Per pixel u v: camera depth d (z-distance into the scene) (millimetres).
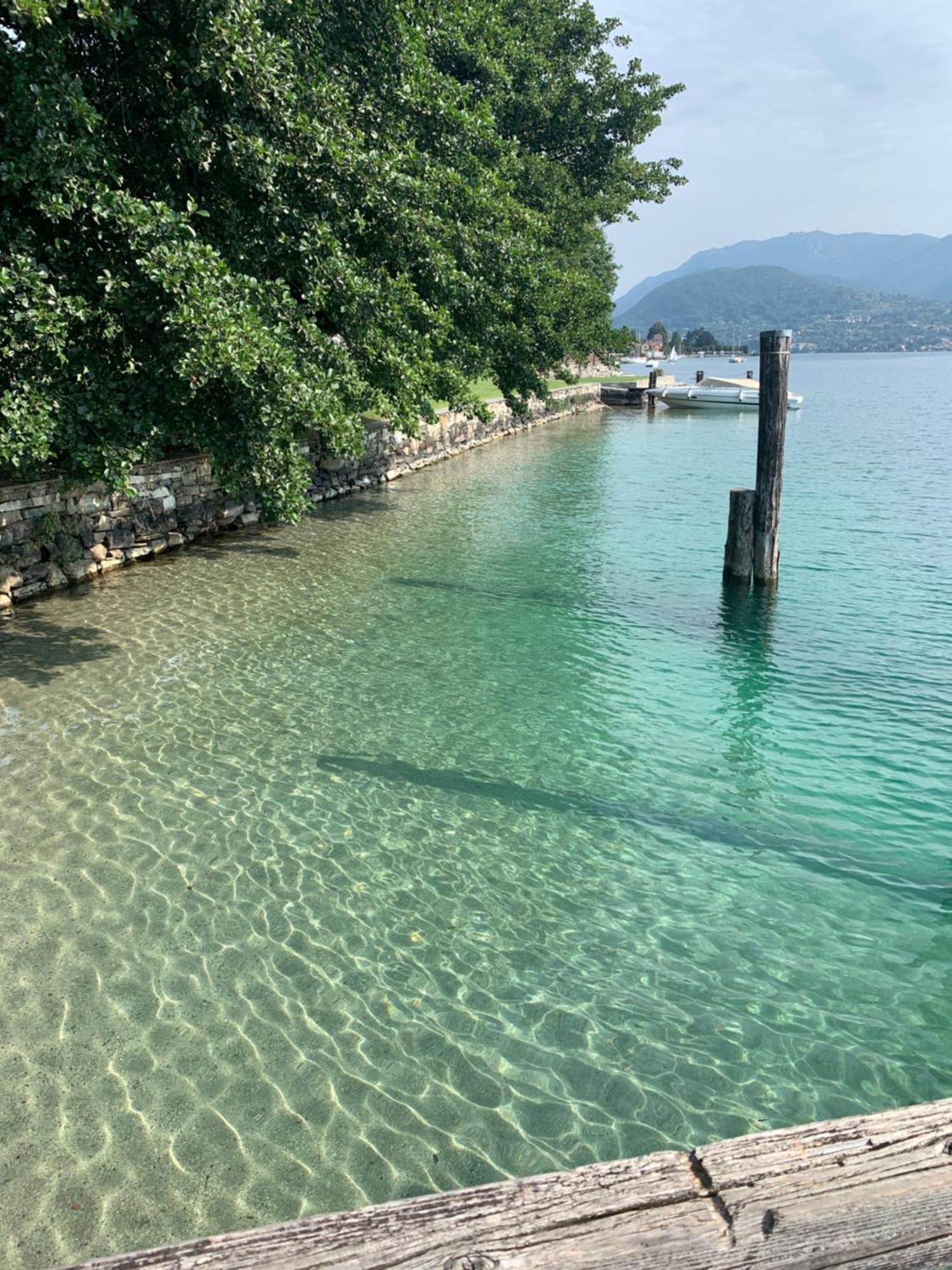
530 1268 1791
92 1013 4953
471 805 7656
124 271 10242
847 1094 4574
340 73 15227
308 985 5285
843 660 11484
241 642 11602
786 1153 2068
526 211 22375
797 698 10227
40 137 9039
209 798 7512
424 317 16750
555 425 50344
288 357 11328
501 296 19891
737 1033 5035
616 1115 4402
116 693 9695
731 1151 2074
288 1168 4031
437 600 14047
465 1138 4230
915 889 6559
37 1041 4727
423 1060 4738
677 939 5902
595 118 29297
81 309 9750
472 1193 1943
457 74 23141
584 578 15578
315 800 7586
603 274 62156
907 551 17562
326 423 12609
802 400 61844
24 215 10086
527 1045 4887
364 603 13695
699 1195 1976
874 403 66938
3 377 9773
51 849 6594
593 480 28094
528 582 15250
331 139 13047
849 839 7242
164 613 12727
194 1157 4070
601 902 6312
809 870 6789
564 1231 1868
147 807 7301
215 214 13203
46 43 9258
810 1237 1924
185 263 10164
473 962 5582
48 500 13625
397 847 6922
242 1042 4797
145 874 6340
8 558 12852
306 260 13773
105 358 10828
